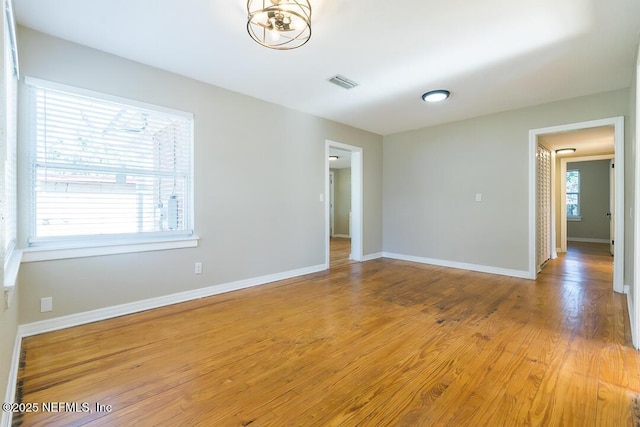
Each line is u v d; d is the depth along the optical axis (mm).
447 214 4953
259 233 3877
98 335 2357
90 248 2598
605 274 4387
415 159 5348
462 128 4758
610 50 2613
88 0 1998
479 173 4586
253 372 1863
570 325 2549
